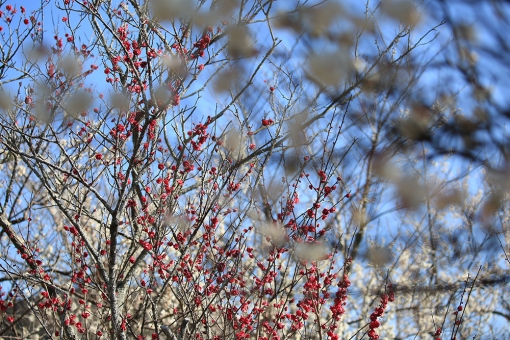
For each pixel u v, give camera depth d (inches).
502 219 221.9
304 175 231.5
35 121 221.5
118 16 209.2
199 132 215.3
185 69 195.9
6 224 264.8
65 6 225.9
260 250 249.6
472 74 139.9
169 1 191.3
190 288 217.2
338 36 171.2
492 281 336.2
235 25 216.8
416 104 149.1
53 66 235.8
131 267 224.4
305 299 211.5
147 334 270.8
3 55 240.1
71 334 217.6
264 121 223.9
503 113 138.6
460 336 331.9
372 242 338.3
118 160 213.8
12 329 290.2
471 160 146.2
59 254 286.8
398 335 341.1
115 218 196.7
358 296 347.3
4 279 298.7
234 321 216.8
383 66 205.8
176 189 221.6
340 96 223.3
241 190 235.5
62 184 210.4
